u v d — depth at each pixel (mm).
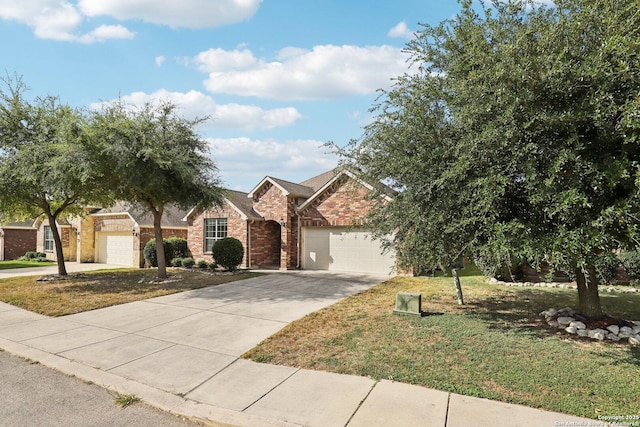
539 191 5023
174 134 12828
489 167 5629
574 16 5156
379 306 8969
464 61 5965
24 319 8250
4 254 28109
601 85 4715
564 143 4996
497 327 6816
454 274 9258
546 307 8531
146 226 21016
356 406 3996
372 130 7812
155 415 3979
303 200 19078
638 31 4668
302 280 14039
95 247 24484
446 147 6410
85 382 4848
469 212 5922
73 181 12242
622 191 5012
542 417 3697
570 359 5160
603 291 10586
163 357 5707
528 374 4672
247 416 3842
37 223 27797
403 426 3566
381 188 8320
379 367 5043
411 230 7520
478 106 5469
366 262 16719
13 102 13031
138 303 9906
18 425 3742
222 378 4875
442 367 4973
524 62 4992
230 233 19391
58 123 13289
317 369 5113
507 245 5312
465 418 3689
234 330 7172
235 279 14312
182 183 13125
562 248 4871
